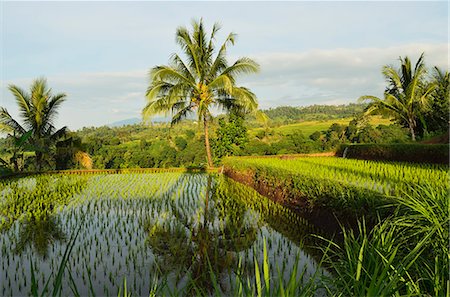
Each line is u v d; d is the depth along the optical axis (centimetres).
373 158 2047
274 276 561
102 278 585
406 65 2461
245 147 2859
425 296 332
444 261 382
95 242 793
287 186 1155
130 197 1372
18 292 538
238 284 314
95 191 1530
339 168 1331
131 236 830
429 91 2381
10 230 913
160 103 2345
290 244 741
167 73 2212
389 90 2581
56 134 2267
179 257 677
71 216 1055
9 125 2150
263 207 1148
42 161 2312
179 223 950
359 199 705
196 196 1390
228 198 1338
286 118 8619
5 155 2683
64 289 546
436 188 596
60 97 2252
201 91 2395
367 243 420
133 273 603
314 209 909
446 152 1576
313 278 331
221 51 2392
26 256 710
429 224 477
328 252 672
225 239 795
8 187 1698
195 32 2355
